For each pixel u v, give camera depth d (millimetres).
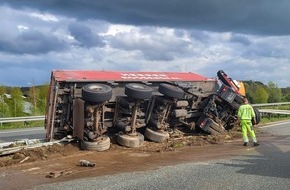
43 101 28719
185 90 15367
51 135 12805
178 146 13438
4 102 26328
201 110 16328
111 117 13773
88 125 12391
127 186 8008
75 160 10883
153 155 11828
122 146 13148
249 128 14062
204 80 16594
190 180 8523
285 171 9461
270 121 24516
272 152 12430
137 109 13484
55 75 12891
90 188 7832
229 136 15766
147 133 14109
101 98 12086
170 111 14875
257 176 8914
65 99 12922
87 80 13000
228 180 8531
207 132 16078
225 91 16156
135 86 13086
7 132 19516
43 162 10477
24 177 8812
